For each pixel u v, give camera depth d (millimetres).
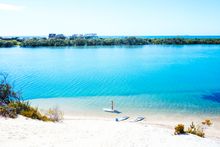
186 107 22484
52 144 8062
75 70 48562
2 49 104750
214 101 24875
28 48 109625
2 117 10914
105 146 8477
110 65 55625
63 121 14180
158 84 34344
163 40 130750
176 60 63594
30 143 7902
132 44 127500
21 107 13148
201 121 18312
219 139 13344
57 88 31828
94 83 35156
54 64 57625
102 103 23859
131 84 34312
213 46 118938
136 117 19156
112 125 13961
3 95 14578
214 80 37531
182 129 13078
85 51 92625
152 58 68125
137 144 9250
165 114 20125
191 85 33656
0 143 7605
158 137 11117
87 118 18641
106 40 124562
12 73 44625
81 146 8141
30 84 34594
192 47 112500
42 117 12930
